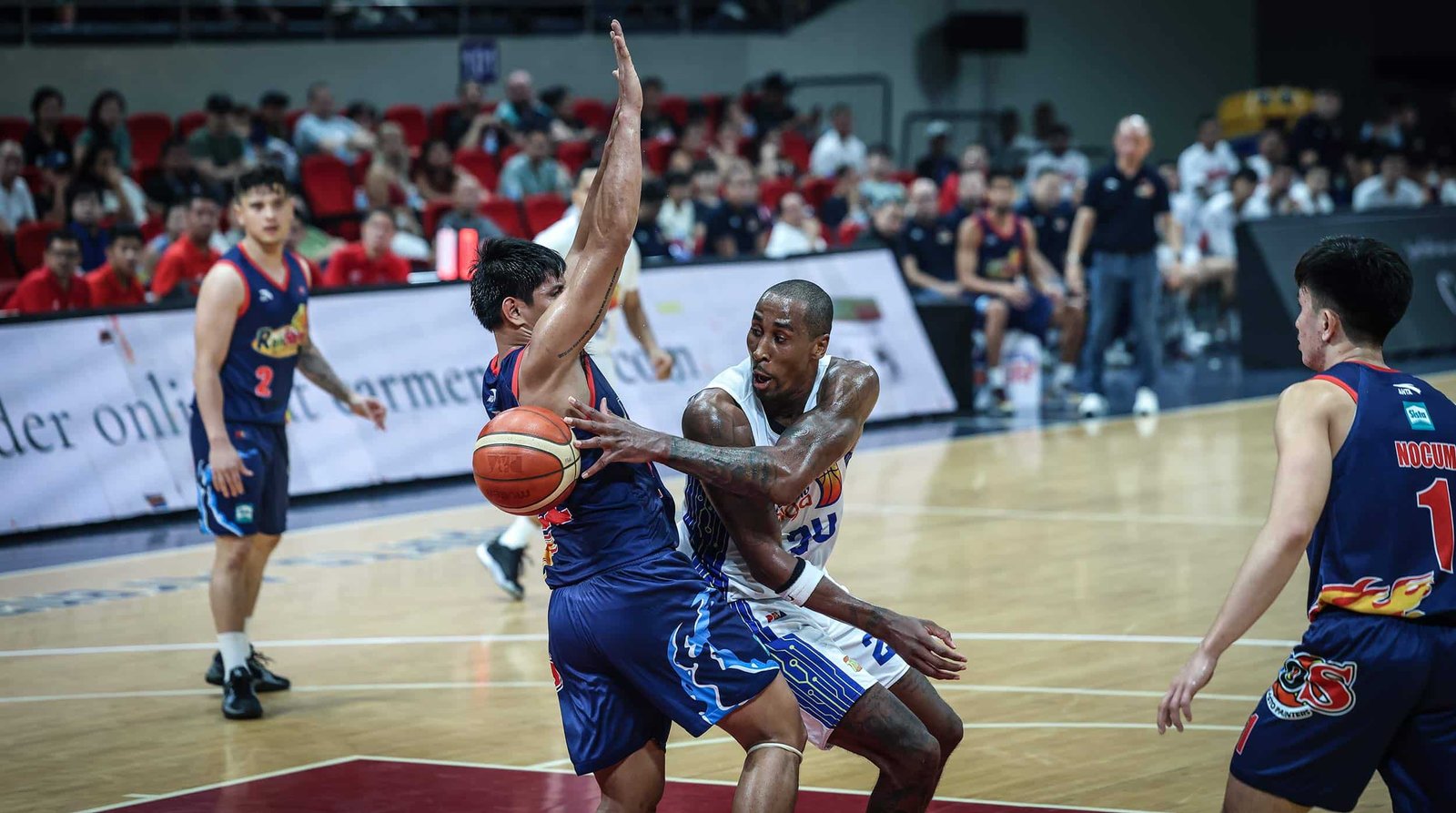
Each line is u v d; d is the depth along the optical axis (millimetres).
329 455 15180
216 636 10070
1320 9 37219
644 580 5172
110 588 11484
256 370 8555
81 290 15297
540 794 6879
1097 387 19625
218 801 6840
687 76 28547
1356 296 5121
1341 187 28906
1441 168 32469
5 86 22125
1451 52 37375
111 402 14180
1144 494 14609
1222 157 27859
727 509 5383
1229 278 25562
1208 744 7531
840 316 19219
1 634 10156
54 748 7734
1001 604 10547
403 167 21016
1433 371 22328
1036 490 14906
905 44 31531
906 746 5516
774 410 5664
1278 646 9406
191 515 14414
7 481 13438
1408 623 4844
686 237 21203
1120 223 19047
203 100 23766
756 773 5125
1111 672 8867
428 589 11328
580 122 25094
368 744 7734
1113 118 34625
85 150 18906
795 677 5551
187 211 17391
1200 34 35938
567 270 5461
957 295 20547
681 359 17703
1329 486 4914
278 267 8656
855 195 23672
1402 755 5004
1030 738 7633
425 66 25891
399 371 15727
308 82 24781
